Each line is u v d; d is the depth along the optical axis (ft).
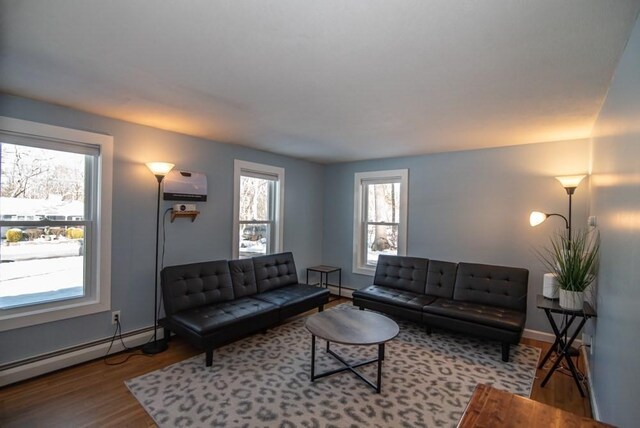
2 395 7.51
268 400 7.45
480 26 4.77
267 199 15.23
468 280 12.37
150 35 5.20
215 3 4.36
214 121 9.94
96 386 7.95
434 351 10.37
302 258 16.78
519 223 12.14
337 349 10.37
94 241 9.51
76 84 7.22
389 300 12.27
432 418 6.91
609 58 5.61
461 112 8.70
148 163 10.18
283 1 4.29
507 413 3.58
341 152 14.53
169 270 10.57
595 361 7.62
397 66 6.13
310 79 6.78
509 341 9.58
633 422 4.27
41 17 4.72
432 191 14.30
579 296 8.28
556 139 11.22
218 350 10.17
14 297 8.23
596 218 8.36
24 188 8.34
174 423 6.61
